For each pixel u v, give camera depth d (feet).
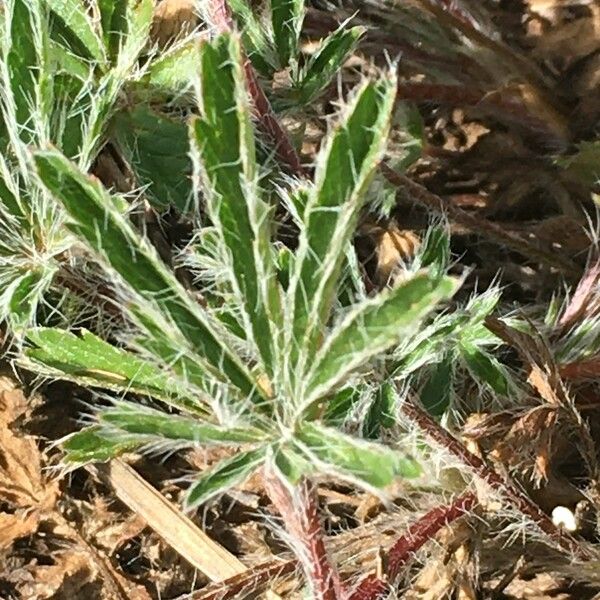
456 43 0.52
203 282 0.45
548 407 0.40
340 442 0.30
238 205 0.30
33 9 0.37
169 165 0.42
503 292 0.49
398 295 0.28
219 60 0.29
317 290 0.30
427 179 0.53
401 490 0.39
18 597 0.41
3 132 0.39
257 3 0.47
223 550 0.42
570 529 0.41
